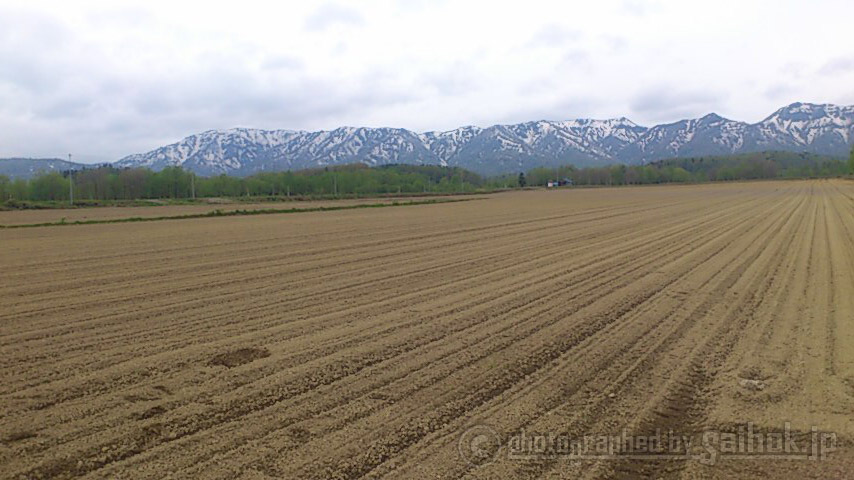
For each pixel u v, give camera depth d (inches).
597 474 170.1
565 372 257.4
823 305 395.2
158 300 420.5
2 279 517.7
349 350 290.7
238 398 225.9
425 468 170.6
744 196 2434.8
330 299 420.8
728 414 213.9
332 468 170.2
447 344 300.7
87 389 236.5
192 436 192.1
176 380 247.3
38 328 339.3
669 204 1929.1
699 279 498.0
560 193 3735.2
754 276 512.1
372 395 229.0
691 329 331.9
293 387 237.9
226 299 422.9
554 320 352.2
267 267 583.5
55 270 570.3
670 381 246.7
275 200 3100.4
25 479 164.6
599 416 210.7
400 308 388.5
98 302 414.6
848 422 206.7
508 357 278.5
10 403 221.3
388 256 666.2
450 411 213.5
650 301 407.8
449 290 453.1
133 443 187.0
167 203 2746.1
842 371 260.2
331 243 813.2
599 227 1058.7
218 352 288.7
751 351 290.0
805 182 4530.0
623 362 272.1
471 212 1636.3
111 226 1187.9
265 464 172.7
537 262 606.9
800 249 700.7
